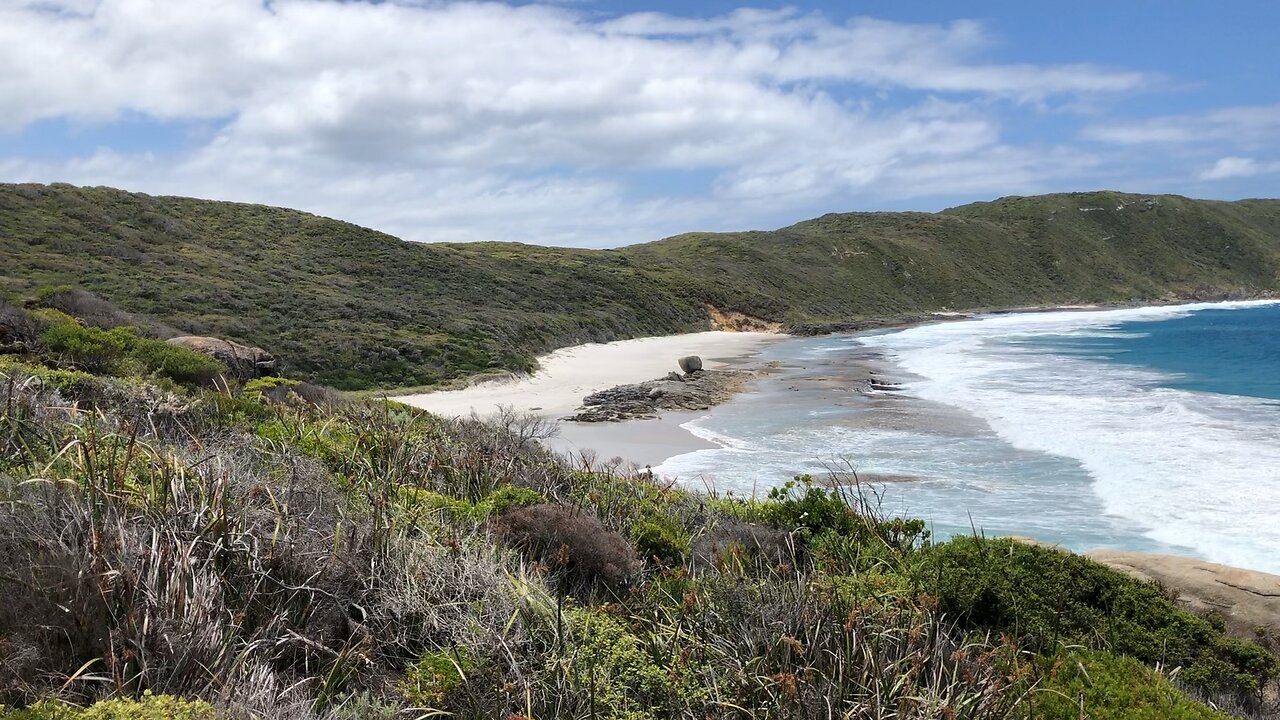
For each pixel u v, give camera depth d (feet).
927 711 11.33
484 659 11.91
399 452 24.04
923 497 46.29
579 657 12.25
